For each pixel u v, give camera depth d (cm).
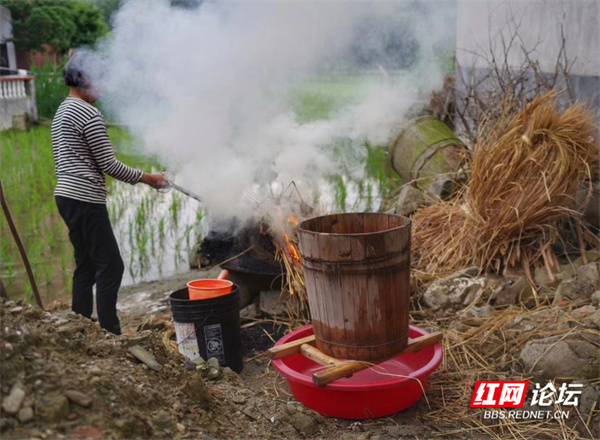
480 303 481
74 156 418
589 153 505
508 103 612
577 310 423
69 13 1911
